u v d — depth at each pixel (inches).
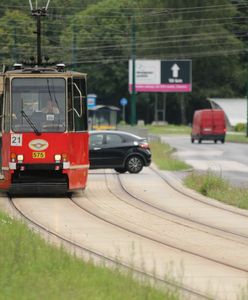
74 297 1031.0
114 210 2374.5
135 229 1969.7
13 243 1364.4
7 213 2068.2
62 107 2706.7
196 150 6707.7
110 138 3846.0
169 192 2965.1
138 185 3233.3
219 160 5290.4
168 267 1433.3
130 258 1523.1
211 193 2849.4
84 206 2471.7
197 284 1298.0
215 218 2230.6
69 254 1350.9
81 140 2748.5
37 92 2706.7
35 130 2684.5
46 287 1075.9
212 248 1696.6
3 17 6614.2
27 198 2706.7
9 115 2699.3
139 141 3882.9
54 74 2714.1
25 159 2677.2
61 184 2711.6
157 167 4338.1
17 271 1157.7
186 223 2108.8
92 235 1847.9
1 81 2719.0
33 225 1996.8
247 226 2074.3
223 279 1348.4
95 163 3816.4
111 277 1162.0
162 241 1777.8
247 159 5418.3
